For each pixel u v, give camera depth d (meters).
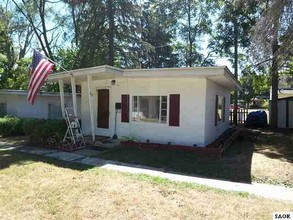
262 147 12.39
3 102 17.69
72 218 4.86
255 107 51.38
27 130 12.29
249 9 18.94
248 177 7.62
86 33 21.89
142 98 12.23
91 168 8.11
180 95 11.36
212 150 9.99
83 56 21.72
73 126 11.43
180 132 11.36
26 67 22.56
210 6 27.23
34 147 11.38
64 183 6.60
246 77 25.05
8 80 21.14
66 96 19.09
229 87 16.25
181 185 6.68
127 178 7.10
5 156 9.58
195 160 9.24
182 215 4.98
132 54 23.22
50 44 26.02
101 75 11.76
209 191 6.33
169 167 8.46
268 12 12.02
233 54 25.80
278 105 21.27
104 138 12.77
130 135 12.34
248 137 15.61
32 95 10.05
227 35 23.89
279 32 12.27
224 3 21.94
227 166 8.61
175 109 11.45
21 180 6.84
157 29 30.50
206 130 11.20
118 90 12.88
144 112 12.19
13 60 25.12
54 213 5.04
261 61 14.55
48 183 6.61
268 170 8.27
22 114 16.92
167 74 10.80
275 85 20.38
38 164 8.44
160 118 11.80
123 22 21.61
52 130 11.49
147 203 5.47
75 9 22.88
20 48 28.97
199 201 5.64
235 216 4.96
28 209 5.19
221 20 23.41
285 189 6.77
